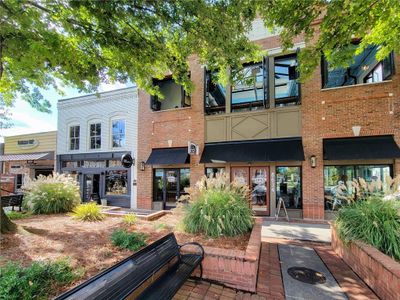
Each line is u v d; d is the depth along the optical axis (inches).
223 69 246.1
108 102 547.2
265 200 398.9
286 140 388.8
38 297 99.5
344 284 149.6
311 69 236.1
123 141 529.0
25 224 224.5
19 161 693.9
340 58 219.0
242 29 195.9
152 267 112.4
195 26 186.2
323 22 196.1
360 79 391.9
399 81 336.2
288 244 236.1
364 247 154.9
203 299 127.5
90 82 236.5
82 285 79.8
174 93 519.2
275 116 399.2
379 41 211.8
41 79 244.1
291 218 373.1
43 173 674.2
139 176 494.0
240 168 416.2
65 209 302.2
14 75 235.6
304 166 374.0
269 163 400.5
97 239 180.5
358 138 354.0
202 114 446.3
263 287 144.0
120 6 170.2
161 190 481.1
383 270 129.0
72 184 324.8
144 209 482.0
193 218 201.5
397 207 165.5
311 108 377.4
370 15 182.9
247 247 155.3
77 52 212.7
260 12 207.2
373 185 184.7
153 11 177.2
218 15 177.5
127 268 99.7
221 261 144.5
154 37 213.6
